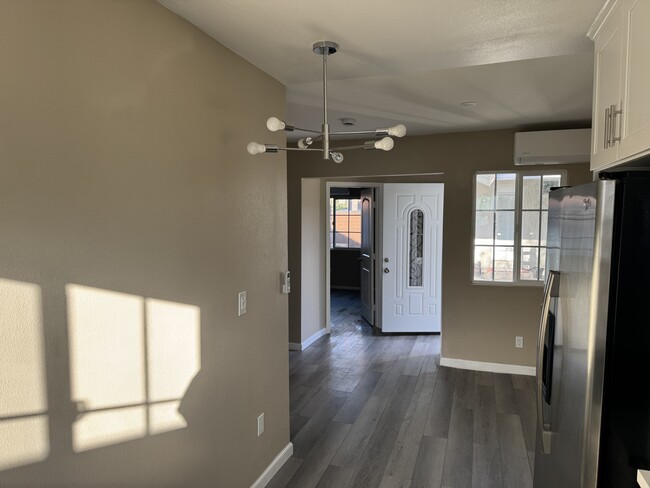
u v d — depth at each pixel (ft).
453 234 15.56
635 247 4.60
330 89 10.37
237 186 7.59
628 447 4.71
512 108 12.09
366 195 21.94
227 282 7.38
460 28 6.39
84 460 4.78
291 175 17.43
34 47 4.09
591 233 4.84
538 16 5.98
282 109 9.10
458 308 15.70
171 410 6.09
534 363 15.11
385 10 5.81
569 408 5.39
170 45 5.86
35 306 4.19
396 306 20.02
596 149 6.15
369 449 10.35
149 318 5.63
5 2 3.84
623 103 5.04
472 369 15.64
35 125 4.12
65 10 4.38
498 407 12.62
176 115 6.02
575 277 5.35
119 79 5.06
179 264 6.16
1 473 3.99
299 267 17.65
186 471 6.45
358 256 30.78
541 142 13.83
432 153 15.62
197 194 6.51
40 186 4.18
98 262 4.85
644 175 4.79
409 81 9.77
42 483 4.34
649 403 4.64
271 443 9.16
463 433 11.11
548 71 9.10
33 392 4.21
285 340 9.67
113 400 5.11
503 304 15.28
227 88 7.19
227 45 7.06
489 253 15.52
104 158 4.88
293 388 14.01
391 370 15.58
